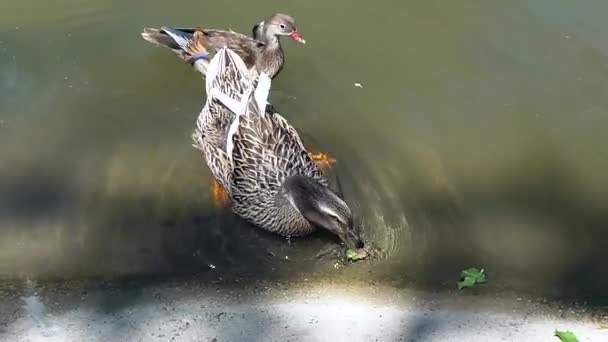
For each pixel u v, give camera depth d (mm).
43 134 3004
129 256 2736
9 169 2912
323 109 3094
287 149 2848
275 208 2787
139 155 2980
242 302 2602
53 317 2555
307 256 2758
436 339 2533
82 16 3291
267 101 3002
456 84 3135
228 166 2863
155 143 3016
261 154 2842
